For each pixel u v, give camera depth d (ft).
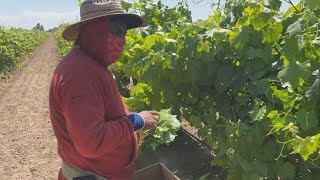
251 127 9.29
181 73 12.39
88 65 7.15
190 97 13.00
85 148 6.88
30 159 21.30
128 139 8.08
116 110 7.62
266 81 9.85
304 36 8.54
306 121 8.09
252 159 9.09
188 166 15.25
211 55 11.35
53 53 120.67
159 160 14.98
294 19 9.91
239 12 12.36
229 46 11.22
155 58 12.60
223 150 10.30
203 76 11.78
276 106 9.54
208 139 12.37
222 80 11.13
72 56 7.35
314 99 8.06
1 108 34.68
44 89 45.39
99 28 7.38
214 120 12.07
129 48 15.26
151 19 20.59
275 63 10.26
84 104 6.86
